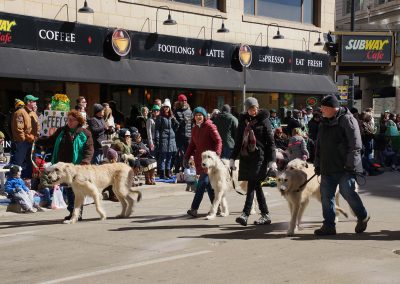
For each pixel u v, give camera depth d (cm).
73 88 1683
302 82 2344
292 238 779
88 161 975
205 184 982
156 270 616
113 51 1742
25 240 812
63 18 1647
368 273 589
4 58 1477
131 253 707
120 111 1791
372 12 3650
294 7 2422
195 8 2002
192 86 1900
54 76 1555
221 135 1349
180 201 1234
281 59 2289
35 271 629
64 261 674
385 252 684
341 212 929
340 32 2530
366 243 736
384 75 3173
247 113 873
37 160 1180
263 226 885
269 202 1179
